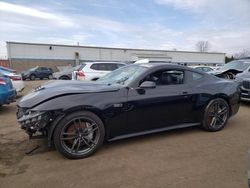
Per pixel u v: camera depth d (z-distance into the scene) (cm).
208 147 397
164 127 434
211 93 467
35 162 343
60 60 4256
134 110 392
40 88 401
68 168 325
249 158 222
